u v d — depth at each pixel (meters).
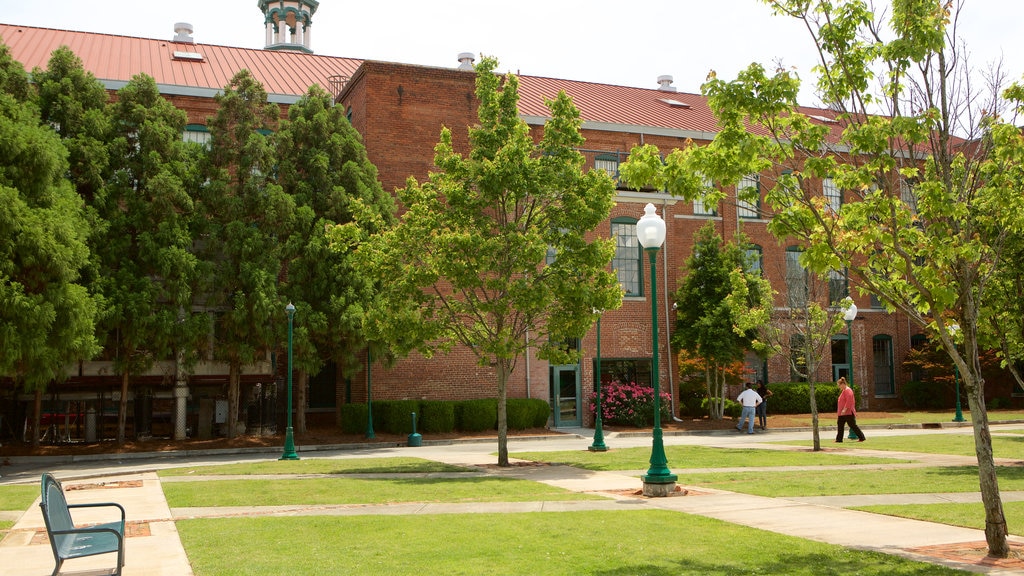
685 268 36.62
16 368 20.84
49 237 19.81
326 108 30.03
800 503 11.84
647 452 22.00
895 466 17.06
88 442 27.23
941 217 8.55
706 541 8.88
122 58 36.34
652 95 47.31
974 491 12.88
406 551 8.33
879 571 7.39
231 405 27.98
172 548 8.73
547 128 18.98
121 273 25.05
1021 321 13.77
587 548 8.48
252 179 27.19
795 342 33.88
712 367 34.47
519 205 20.88
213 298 26.73
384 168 32.16
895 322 42.53
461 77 33.69
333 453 25.31
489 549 8.42
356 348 27.78
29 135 20.56
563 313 18.98
